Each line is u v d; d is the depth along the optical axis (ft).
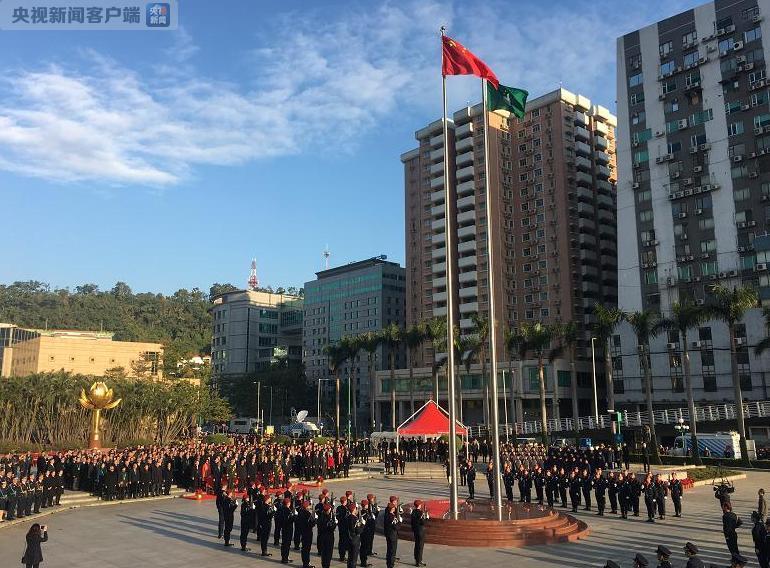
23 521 88.89
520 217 375.66
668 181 297.74
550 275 357.20
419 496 118.11
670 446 228.43
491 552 69.15
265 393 433.89
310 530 62.95
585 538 76.33
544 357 324.39
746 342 261.03
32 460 132.36
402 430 143.95
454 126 411.13
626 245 306.96
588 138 381.40
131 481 112.16
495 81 87.04
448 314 82.99
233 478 115.55
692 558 39.04
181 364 314.14
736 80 283.38
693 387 273.75
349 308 518.37
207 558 66.69
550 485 102.27
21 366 385.70
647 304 295.48
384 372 398.01
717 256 278.05
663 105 304.91
